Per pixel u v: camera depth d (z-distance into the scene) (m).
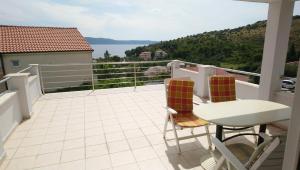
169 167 2.40
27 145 2.94
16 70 11.78
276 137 1.43
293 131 0.81
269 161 1.55
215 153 2.05
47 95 5.58
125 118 3.93
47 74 12.16
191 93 3.03
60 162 2.53
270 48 3.41
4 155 2.58
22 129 3.46
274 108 2.41
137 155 2.66
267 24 3.44
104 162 2.51
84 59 13.10
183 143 2.95
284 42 3.33
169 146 2.88
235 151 2.03
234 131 2.92
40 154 2.71
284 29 3.28
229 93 3.12
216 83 3.09
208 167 2.13
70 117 4.00
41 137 3.18
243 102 2.65
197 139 3.06
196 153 2.70
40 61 12.15
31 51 11.80
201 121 2.79
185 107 3.04
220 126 2.14
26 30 13.83
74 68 12.62
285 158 0.88
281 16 3.22
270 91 3.49
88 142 3.01
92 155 2.67
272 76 3.43
